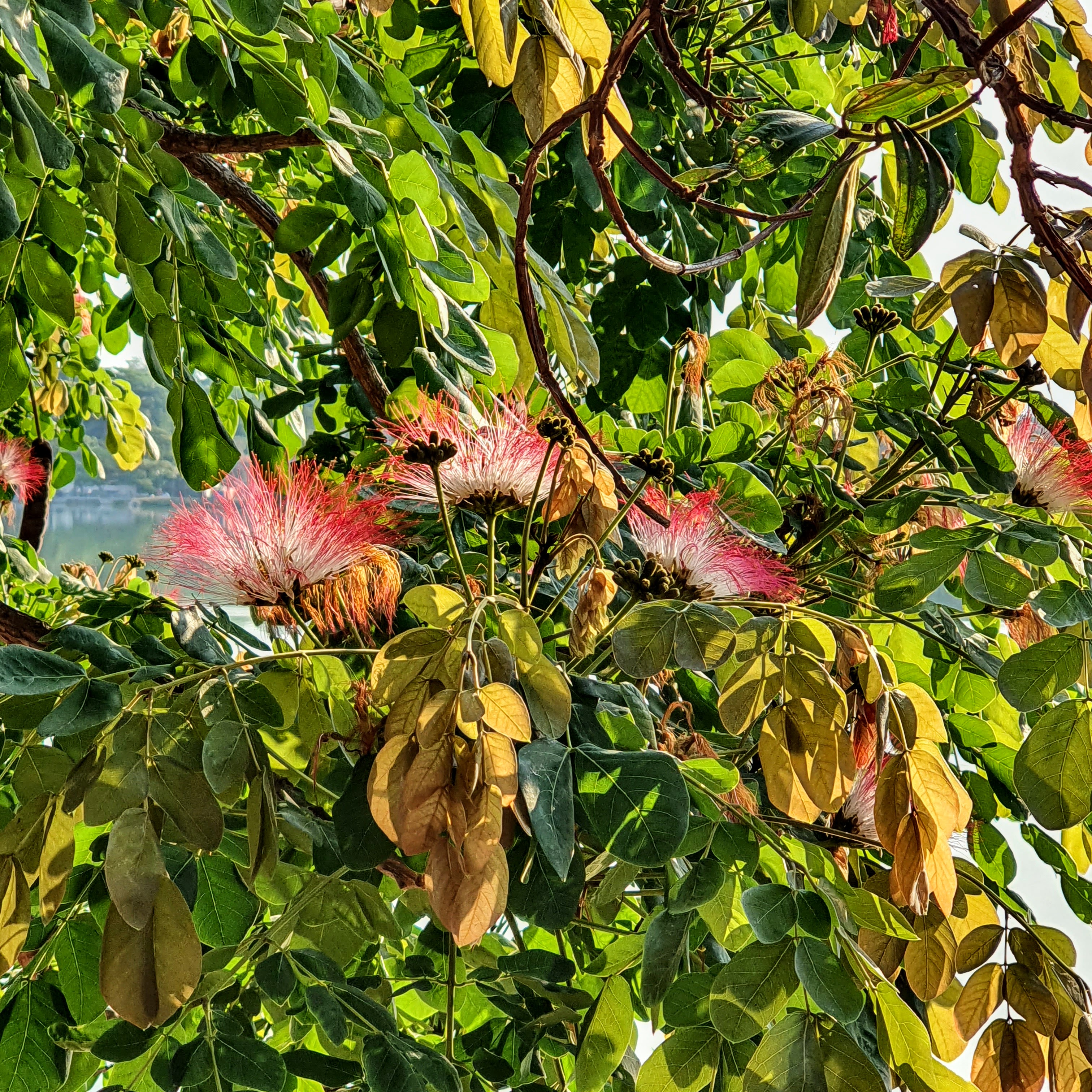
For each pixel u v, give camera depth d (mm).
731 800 1155
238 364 1516
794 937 1030
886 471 1740
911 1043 1027
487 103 1800
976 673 1604
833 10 920
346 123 1297
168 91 2035
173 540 1050
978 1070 1220
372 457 1572
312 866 1273
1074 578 1243
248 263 2775
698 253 1896
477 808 771
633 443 1568
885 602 1301
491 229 1420
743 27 1993
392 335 1326
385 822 787
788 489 1736
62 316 1408
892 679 1091
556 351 1410
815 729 983
